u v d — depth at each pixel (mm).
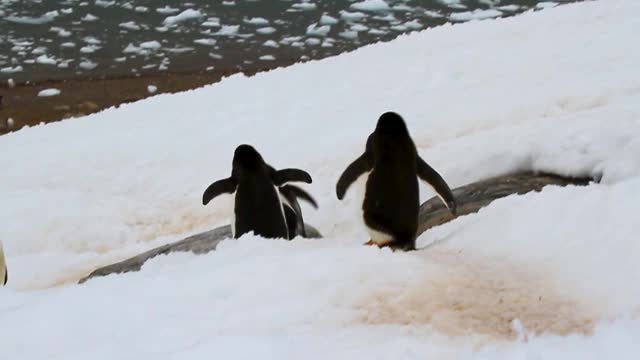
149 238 11000
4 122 20047
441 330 4879
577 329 4895
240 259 6043
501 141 11102
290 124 13992
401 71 16203
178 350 4617
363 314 5082
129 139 14211
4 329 5082
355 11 30781
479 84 14719
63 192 12180
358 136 12906
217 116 14938
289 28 28641
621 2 19391
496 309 5145
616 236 5801
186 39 27172
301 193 9250
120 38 27109
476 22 19422
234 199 8141
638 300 5102
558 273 5562
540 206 6457
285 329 4887
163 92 22266
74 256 10469
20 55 25219
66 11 29672
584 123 10898
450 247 6215
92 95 22000
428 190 10516
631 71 13836
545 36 17344
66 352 4727
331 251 5969
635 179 6609
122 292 5543
